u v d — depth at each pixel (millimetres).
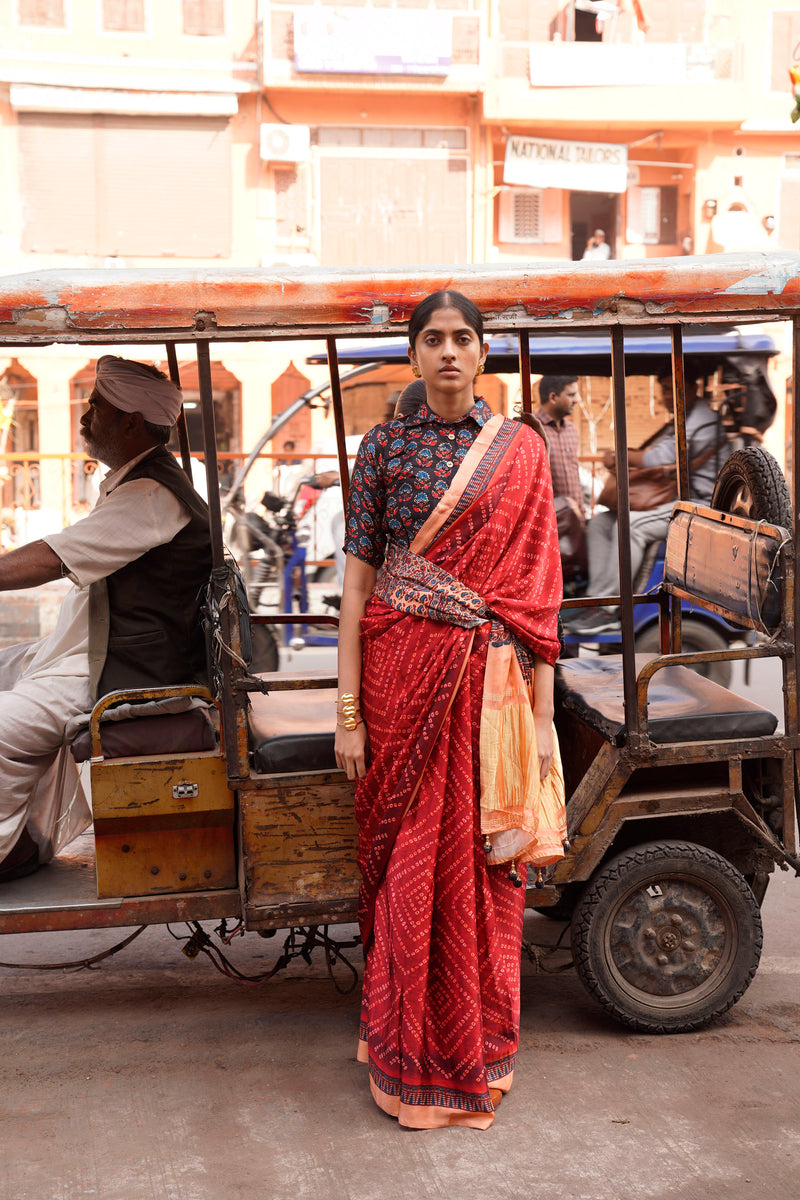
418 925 2504
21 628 7723
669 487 6633
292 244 16484
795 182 17281
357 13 15875
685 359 6770
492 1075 2588
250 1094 2666
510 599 2553
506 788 2533
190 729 2863
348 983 3332
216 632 2707
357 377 7305
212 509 2686
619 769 2840
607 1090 2672
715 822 3068
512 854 2547
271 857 2791
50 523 9250
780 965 3418
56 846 3078
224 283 2586
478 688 2535
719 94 16578
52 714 2936
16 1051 2883
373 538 2656
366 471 2625
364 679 2643
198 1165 2383
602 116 16500
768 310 2727
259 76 15961
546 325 2680
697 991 2947
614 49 16391
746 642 6379
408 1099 2506
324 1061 2828
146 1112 2586
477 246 16875
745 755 2877
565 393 6465
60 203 15977
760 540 2854
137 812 2805
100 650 2969
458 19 16125
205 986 3311
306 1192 2293
